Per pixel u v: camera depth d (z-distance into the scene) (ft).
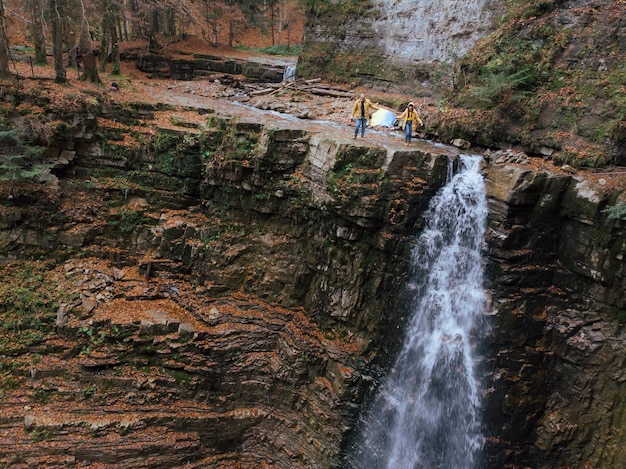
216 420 51.24
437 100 74.79
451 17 74.74
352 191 48.55
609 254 42.60
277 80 97.30
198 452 50.26
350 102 78.54
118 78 81.41
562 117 51.19
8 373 47.93
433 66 77.20
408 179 48.67
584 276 44.96
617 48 49.26
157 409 49.98
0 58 55.26
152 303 55.62
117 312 52.80
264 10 138.10
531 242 46.44
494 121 55.21
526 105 53.98
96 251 56.65
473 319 46.39
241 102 80.12
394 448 48.26
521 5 60.08
